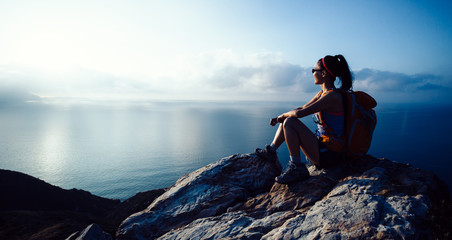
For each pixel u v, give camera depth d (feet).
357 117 10.40
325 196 10.20
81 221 131.44
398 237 6.61
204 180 14.37
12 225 117.39
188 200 13.33
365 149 10.90
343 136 10.68
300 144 11.54
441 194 9.39
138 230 11.96
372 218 7.44
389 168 10.82
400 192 8.95
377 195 8.85
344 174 11.18
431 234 7.08
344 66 10.67
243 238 8.37
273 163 14.52
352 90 10.94
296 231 7.91
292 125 11.27
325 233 7.38
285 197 11.06
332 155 11.00
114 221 154.20
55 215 139.64
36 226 116.47
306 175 11.32
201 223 10.91
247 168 14.70
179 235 10.49
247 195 13.30
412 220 7.25
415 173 10.14
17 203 240.73
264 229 8.97
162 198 14.10
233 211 11.71
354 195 9.10
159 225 12.32
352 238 6.88
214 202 12.79
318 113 11.16
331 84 11.11
